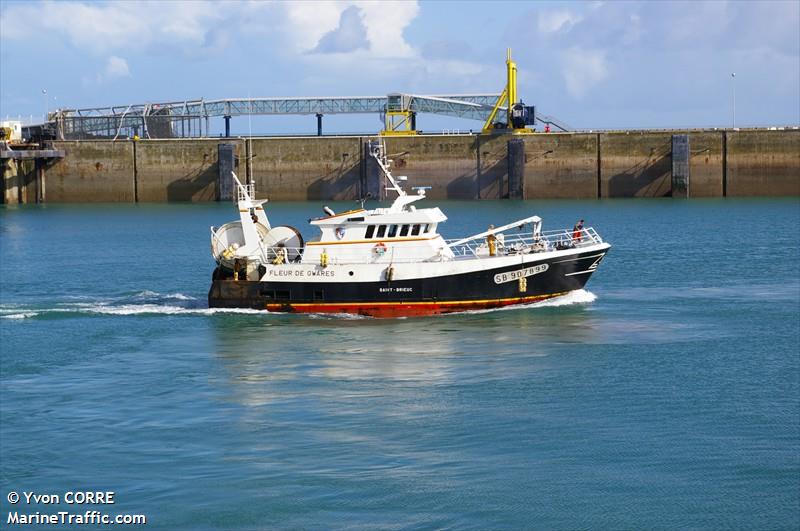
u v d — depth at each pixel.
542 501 37.81
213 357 55.25
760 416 45.66
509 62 182.88
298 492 38.47
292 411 46.41
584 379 50.66
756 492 38.47
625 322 62.88
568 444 42.47
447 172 178.25
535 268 64.12
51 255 109.69
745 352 55.88
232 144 177.62
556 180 177.88
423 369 52.41
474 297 63.50
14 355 56.44
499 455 41.41
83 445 43.00
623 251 103.12
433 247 63.50
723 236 117.38
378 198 177.38
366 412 46.12
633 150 176.38
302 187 180.12
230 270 66.00
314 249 63.56
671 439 43.03
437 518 36.72
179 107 192.00
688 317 64.81
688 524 36.47
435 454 41.56
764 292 75.00
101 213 164.62
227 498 38.06
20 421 45.75
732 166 175.88
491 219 139.50
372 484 38.94
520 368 52.53
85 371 53.16
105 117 193.38
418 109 186.25
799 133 173.75
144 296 77.12
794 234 118.50
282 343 57.66
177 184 182.50
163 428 44.66
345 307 63.28
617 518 36.81
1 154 176.00
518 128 179.50
